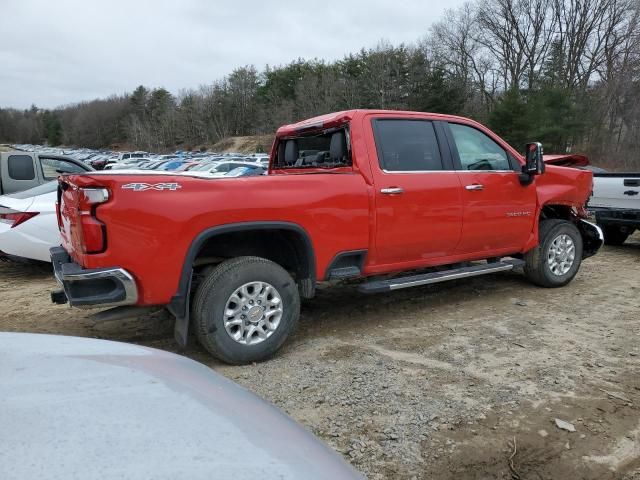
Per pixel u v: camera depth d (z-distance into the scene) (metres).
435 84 49.22
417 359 3.87
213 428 1.27
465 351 4.03
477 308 5.23
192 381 1.60
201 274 3.83
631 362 3.81
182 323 3.63
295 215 3.91
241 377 3.56
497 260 5.74
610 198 8.71
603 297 5.68
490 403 3.15
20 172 8.72
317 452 1.31
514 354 3.96
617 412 3.06
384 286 4.43
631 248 9.30
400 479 2.44
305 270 4.12
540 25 51.53
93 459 1.08
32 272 7.39
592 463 2.58
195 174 3.82
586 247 6.68
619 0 44.91
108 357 1.69
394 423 2.92
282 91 87.62
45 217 6.57
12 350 1.67
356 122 4.43
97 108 126.56
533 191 5.62
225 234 3.95
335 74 77.06
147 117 111.69
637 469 2.55
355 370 3.66
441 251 4.95
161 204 3.38
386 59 60.31
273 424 1.40
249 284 3.73
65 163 9.30
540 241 5.86
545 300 5.54
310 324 4.77
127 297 3.35
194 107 100.00
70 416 1.24
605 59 46.28
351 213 4.22
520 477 2.48
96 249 3.24
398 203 4.48
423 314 5.05
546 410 3.07
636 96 39.31
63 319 5.01
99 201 3.22
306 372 3.64
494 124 38.88
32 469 1.03
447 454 2.63
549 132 36.00
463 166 5.06
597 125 39.19
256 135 85.50
